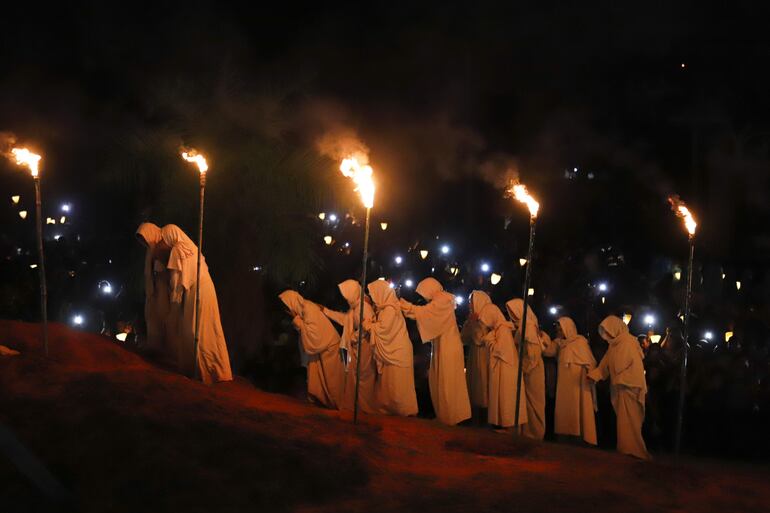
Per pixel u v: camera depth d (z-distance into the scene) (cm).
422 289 1598
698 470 1291
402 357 1564
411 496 1054
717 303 1980
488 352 1622
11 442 1037
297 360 1836
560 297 2081
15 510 952
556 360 1806
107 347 1542
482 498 1048
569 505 1036
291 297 1620
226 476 1052
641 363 1547
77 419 1125
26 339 1495
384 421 1432
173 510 977
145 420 1131
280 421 1243
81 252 2114
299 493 1040
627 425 1544
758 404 1698
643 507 1051
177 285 1476
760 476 1362
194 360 1452
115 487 1003
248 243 1880
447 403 1583
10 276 1973
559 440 1648
